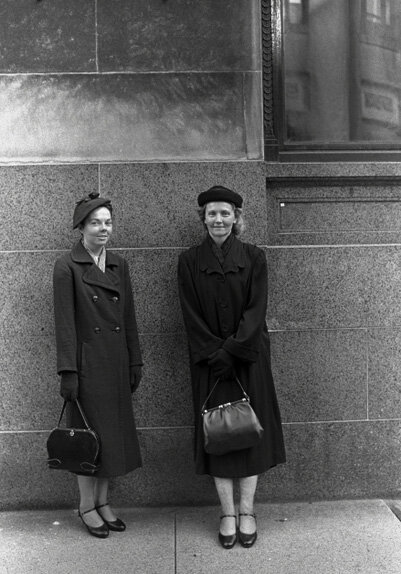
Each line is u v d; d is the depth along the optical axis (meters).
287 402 4.57
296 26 4.71
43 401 4.48
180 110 4.50
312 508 4.48
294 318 4.59
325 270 4.60
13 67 4.46
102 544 4.01
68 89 4.47
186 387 4.52
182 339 4.51
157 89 4.49
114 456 3.90
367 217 4.71
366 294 4.61
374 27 4.77
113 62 4.48
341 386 4.59
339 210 4.70
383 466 4.60
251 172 4.50
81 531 4.19
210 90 4.50
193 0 4.48
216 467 3.97
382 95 4.78
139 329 4.50
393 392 4.61
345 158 4.72
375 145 4.75
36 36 4.46
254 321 3.92
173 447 4.52
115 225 4.49
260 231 4.51
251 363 3.96
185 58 4.49
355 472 4.59
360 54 4.76
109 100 4.48
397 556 3.81
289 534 4.11
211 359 3.91
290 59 4.72
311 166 4.61
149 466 4.52
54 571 3.69
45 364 4.48
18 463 4.48
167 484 4.53
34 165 4.47
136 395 4.51
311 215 4.69
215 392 3.99
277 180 4.64
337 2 4.74
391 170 4.63
